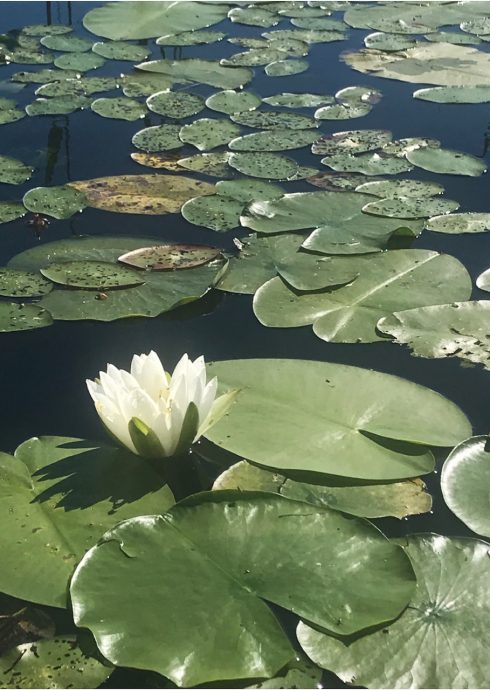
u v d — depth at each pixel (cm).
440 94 461
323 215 323
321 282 279
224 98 454
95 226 323
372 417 214
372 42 546
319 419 213
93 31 564
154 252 299
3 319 260
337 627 157
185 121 430
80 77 489
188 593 162
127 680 154
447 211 330
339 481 196
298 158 385
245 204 336
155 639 153
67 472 197
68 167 378
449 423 214
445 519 188
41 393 236
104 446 207
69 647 156
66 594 164
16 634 162
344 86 477
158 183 355
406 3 636
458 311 262
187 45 546
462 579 169
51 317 263
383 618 159
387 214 324
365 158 380
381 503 191
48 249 303
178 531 176
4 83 482
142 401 190
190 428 195
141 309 268
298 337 257
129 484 193
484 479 195
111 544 173
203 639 154
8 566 170
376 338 253
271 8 625
